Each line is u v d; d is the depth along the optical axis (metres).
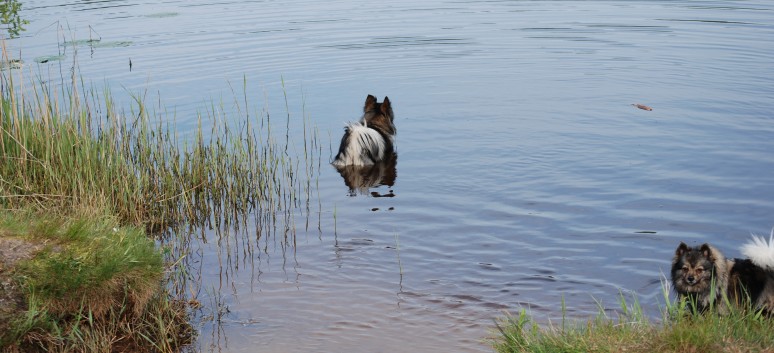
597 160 11.33
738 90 14.74
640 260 8.10
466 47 19.11
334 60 17.83
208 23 22.45
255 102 14.55
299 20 22.95
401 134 12.93
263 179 10.82
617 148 11.82
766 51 17.75
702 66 16.64
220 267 8.38
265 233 9.33
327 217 9.73
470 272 7.98
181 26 21.94
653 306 7.09
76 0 26.72
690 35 19.83
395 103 14.59
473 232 9.00
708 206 9.50
